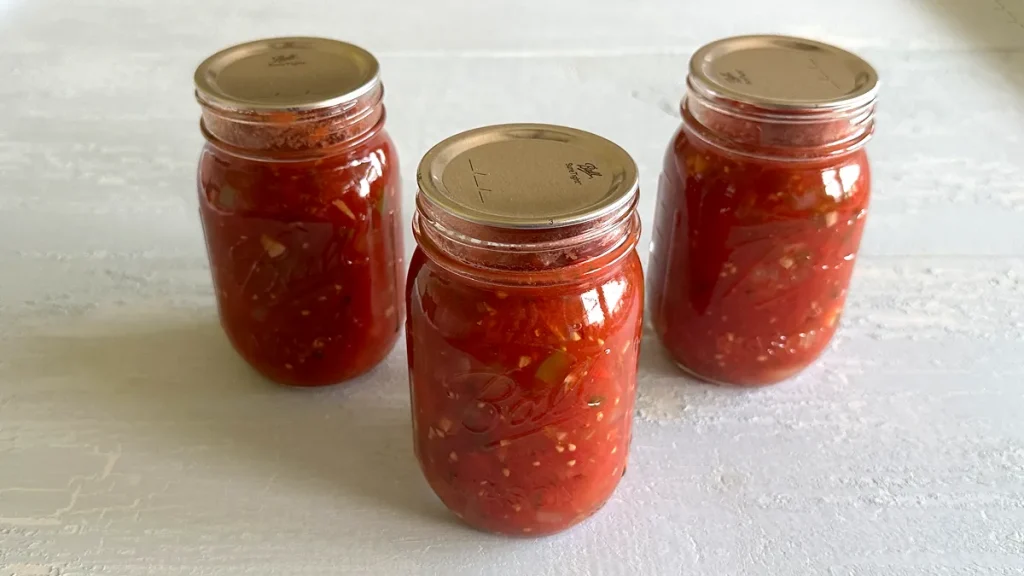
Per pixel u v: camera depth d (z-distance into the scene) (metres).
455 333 0.33
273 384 0.44
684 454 0.40
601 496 0.36
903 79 0.66
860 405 0.43
